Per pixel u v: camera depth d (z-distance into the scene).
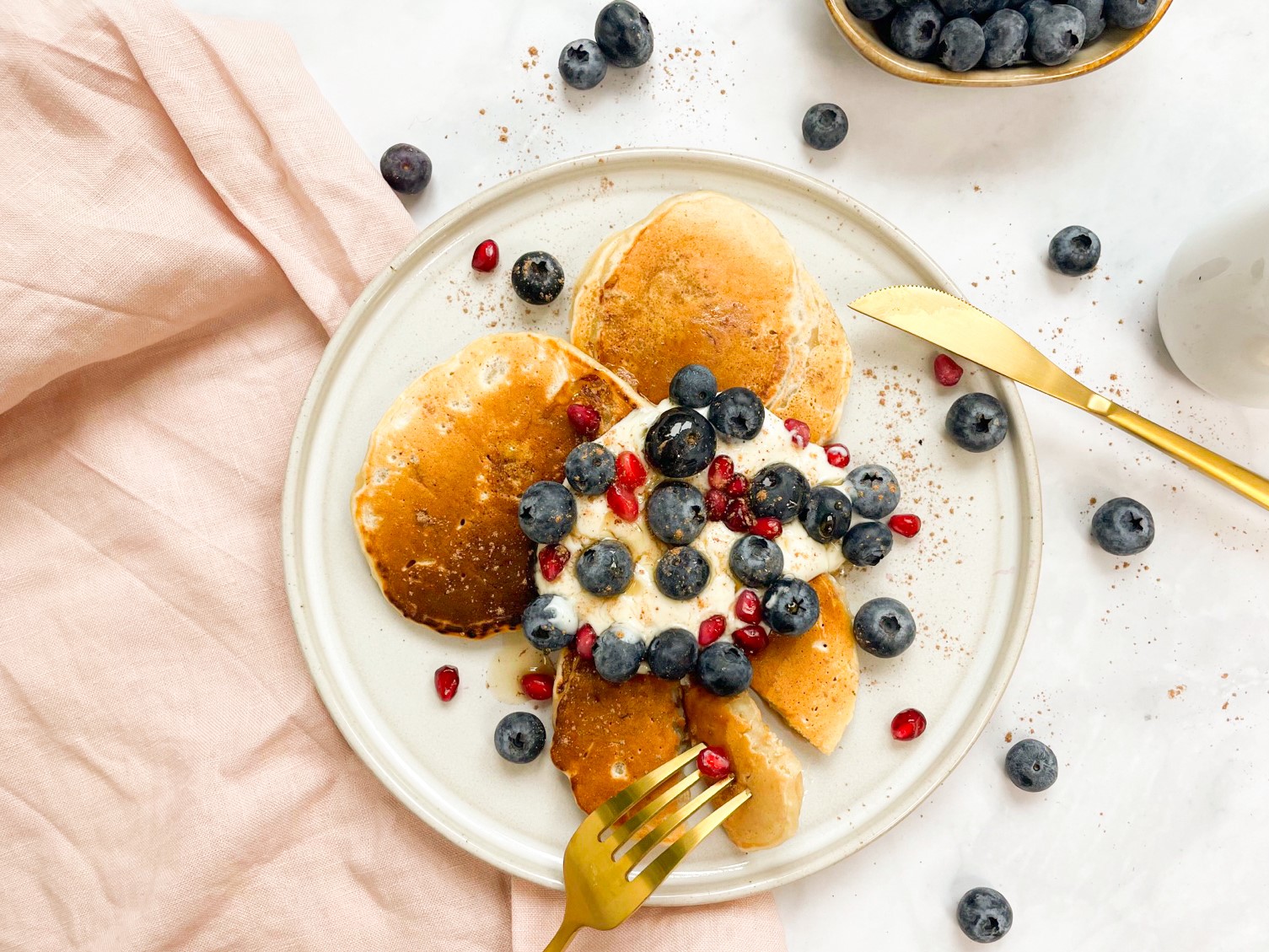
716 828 0.40
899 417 0.42
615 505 0.39
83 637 0.43
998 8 0.41
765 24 0.44
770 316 0.40
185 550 0.43
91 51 0.42
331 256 0.43
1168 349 0.43
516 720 0.40
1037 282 0.44
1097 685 0.44
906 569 0.42
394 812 0.43
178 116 0.42
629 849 0.37
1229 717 0.44
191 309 0.43
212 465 0.43
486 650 0.42
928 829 0.44
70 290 0.41
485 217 0.42
